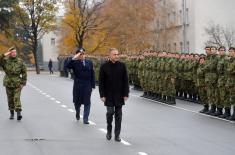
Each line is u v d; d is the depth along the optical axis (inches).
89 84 611.8
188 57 923.4
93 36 2410.2
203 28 2295.8
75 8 2378.2
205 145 451.2
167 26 2411.4
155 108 792.9
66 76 2153.1
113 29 2287.2
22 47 3107.8
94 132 532.4
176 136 504.1
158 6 2278.5
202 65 730.2
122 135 512.4
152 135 511.5
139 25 2207.2
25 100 938.7
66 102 893.2
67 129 554.9
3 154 414.3
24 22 2714.1
